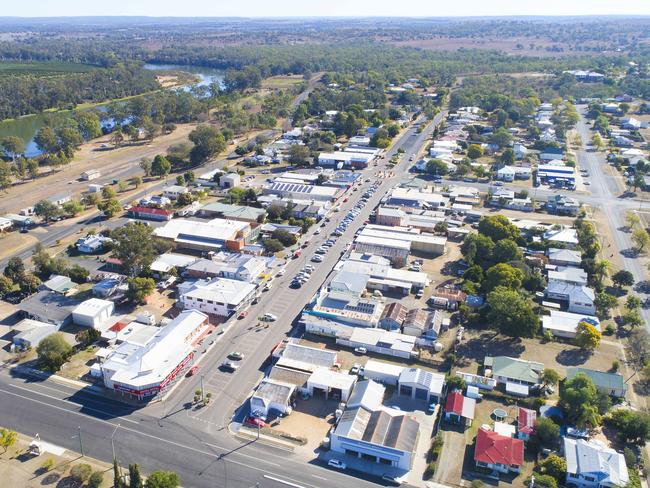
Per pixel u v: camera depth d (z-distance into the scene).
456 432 94.38
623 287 143.88
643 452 90.31
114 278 142.12
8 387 104.31
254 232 173.75
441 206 199.00
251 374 109.00
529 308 118.00
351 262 151.25
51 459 86.75
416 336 121.56
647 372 105.44
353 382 103.25
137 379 101.75
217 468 86.38
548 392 104.00
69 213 188.88
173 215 189.12
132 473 77.25
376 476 85.50
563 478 83.62
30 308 128.12
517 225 178.50
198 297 130.88
